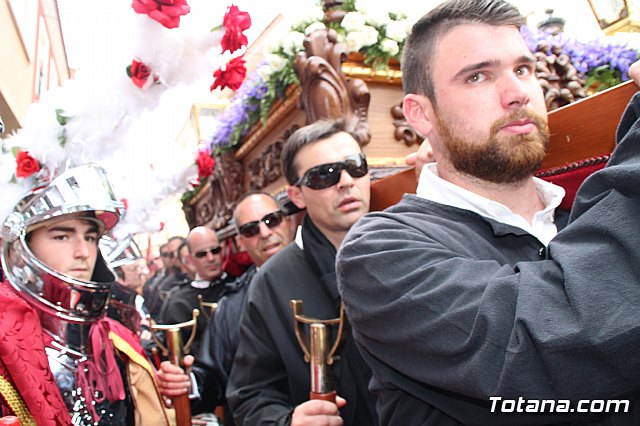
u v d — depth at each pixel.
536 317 0.71
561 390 0.70
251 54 3.43
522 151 0.98
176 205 7.23
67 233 1.40
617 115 1.00
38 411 1.14
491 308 0.77
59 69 4.48
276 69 2.41
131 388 1.62
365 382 1.43
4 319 1.17
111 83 1.56
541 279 0.76
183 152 2.37
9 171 1.51
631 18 2.18
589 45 2.35
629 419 0.75
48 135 1.55
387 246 0.96
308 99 2.22
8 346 1.13
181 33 1.55
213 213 4.22
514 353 0.72
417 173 1.47
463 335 0.79
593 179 0.77
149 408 1.64
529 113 0.98
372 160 2.18
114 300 2.08
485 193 1.07
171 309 3.32
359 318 0.96
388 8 2.30
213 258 3.35
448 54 1.02
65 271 1.39
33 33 3.57
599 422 0.77
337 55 2.16
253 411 1.57
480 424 0.85
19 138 1.57
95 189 1.39
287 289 1.63
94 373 1.44
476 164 1.01
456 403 0.89
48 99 1.59
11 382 1.15
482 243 0.99
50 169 1.56
